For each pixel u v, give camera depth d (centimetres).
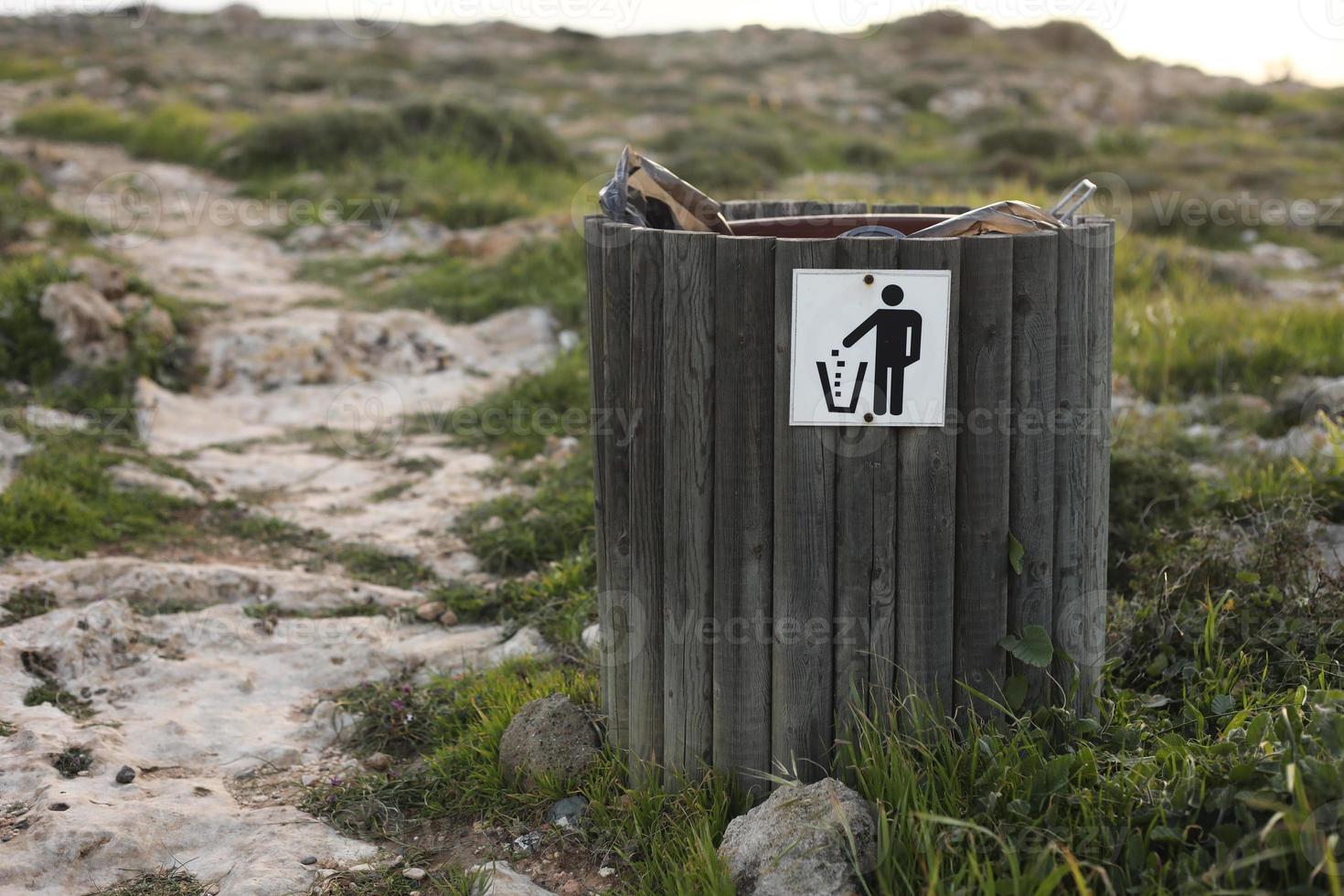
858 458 273
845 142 2356
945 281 266
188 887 289
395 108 1717
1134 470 482
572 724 333
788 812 267
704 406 279
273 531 561
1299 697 274
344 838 312
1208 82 4062
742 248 268
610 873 291
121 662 411
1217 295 964
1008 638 287
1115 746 295
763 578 283
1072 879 241
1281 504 417
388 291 1004
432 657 426
